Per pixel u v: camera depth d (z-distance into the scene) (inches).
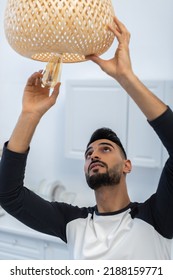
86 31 31.4
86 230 49.9
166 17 96.1
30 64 115.3
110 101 91.7
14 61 117.6
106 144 51.0
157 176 99.3
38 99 44.1
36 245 92.3
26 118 43.0
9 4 34.0
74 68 108.3
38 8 30.9
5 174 44.9
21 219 50.4
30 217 50.2
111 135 52.9
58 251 89.4
